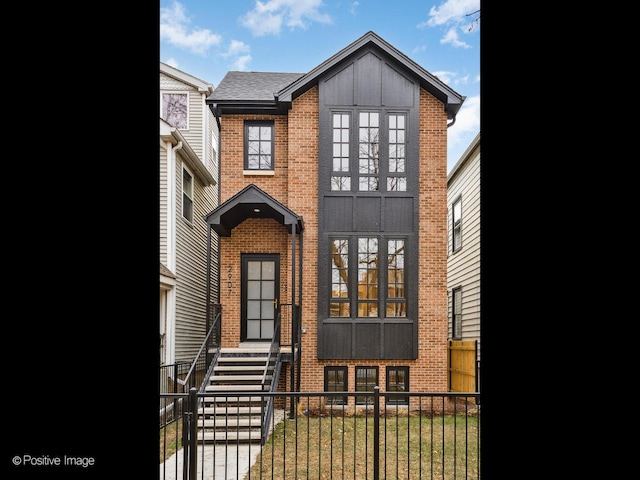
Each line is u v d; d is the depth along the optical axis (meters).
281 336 10.08
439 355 9.72
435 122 10.14
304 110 10.20
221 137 10.52
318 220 9.91
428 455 5.87
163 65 13.95
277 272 10.35
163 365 9.66
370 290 9.87
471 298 12.30
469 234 12.59
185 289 11.66
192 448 4.34
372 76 10.08
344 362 9.71
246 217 10.30
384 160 9.97
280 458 5.85
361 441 6.64
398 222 9.95
